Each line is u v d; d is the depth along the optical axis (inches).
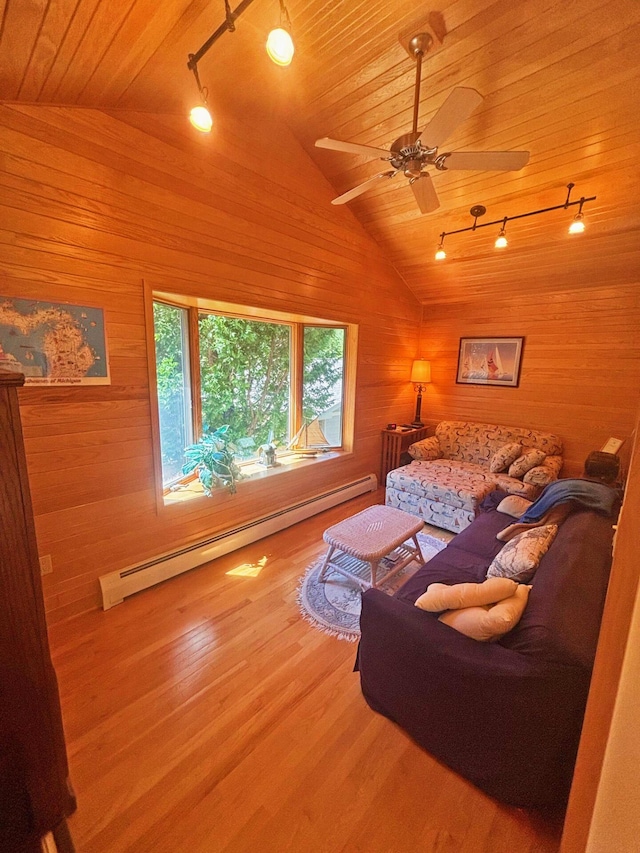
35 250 69.1
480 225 125.6
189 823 46.9
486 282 157.6
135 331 84.8
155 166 83.2
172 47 59.5
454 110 58.7
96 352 79.2
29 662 37.4
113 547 87.5
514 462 143.1
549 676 43.5
